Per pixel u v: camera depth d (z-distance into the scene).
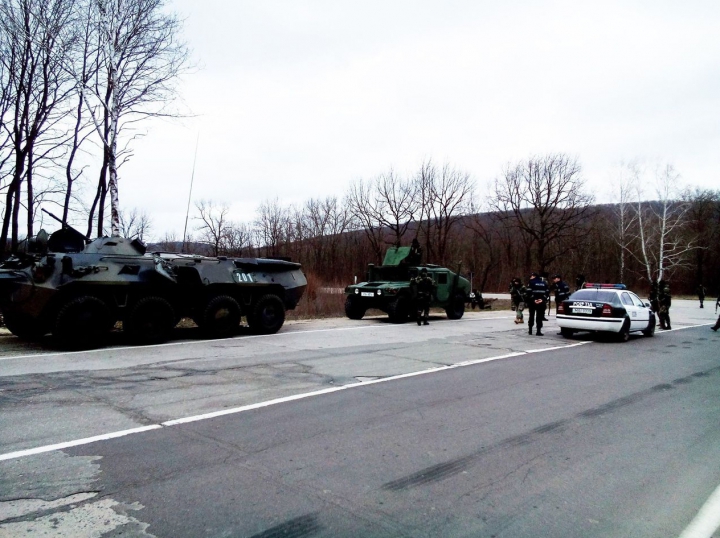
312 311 19.14
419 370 8.27
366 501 3.50
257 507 3.37
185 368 7.93
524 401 6.43
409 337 12.69
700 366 9.49
